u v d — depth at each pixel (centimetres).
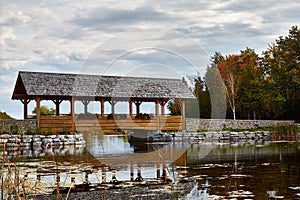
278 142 1689
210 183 665
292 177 710
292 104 2827
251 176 730
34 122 1817
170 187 637
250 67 2884
